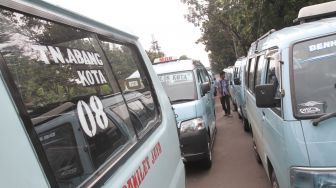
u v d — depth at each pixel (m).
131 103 2.77
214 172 7.49
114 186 1.92
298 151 3.45
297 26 4.64
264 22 12.45
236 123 13.22
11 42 1.60
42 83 1.74
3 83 1.44
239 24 16.11
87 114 2.06
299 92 3.69
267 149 4.94
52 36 1.94
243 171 7.29
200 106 7.41
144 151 2.52
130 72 2.96
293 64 3.88
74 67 2.08
